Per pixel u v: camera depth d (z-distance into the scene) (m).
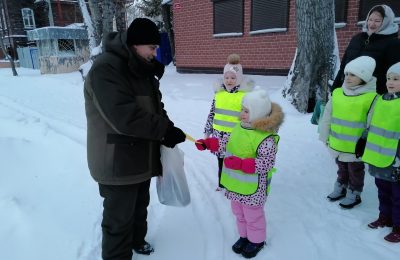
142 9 18.75
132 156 1.93
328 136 2.92
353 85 2.67
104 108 1.77
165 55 15.40
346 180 2.96
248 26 9.92
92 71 1.80
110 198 1.98
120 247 2.04
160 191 2.31
